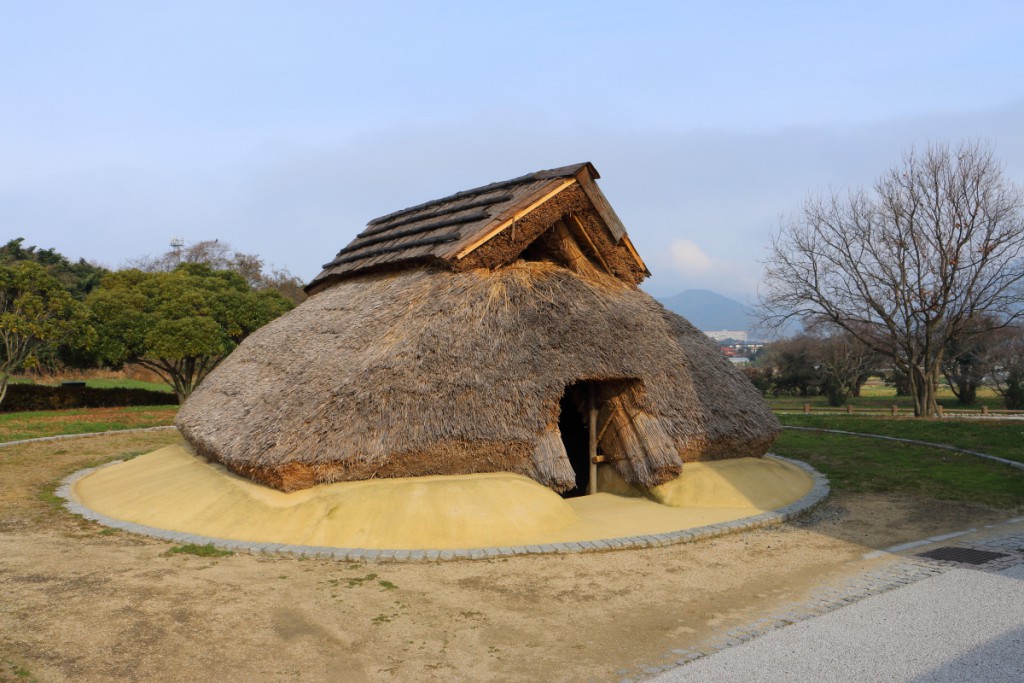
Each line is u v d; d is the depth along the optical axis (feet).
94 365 106.93
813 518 35.88
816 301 108.17
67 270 164.86
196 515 32.19
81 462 50.65
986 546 30.81
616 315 39.47
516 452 33.78
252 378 39.01
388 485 31.37
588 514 34.83
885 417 89.61
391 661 18.65
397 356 32.99
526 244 39.42
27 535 30.32
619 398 39.47
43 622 20.21
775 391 185.37
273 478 30.91
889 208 99.50
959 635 20.48
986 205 94.68
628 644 20.04
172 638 19.56
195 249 211.20
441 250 38.52
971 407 144.25
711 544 30.76
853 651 19.40
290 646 19.39
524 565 27.17
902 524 34.76
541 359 35.12
